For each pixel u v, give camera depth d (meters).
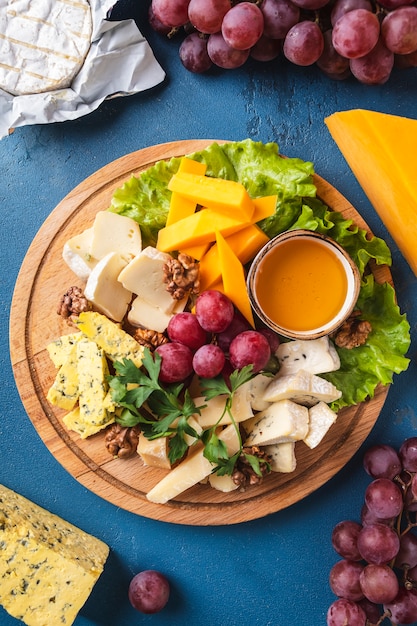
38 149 0.74
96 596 0.74
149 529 0.74
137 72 0.72
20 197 0.74
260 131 0.74
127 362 0.64
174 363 0.65
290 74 0.74
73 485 0.74
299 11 0.67
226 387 0.64
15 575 0.67
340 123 0.64
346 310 0.64
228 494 0.70
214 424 0.67
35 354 0.70
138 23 0.73
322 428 0.67
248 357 0.64
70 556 0.68
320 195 0.69
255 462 0.64
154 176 0.68
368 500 0.68
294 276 0.66
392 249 0.73
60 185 0.74
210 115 0.74
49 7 0.70
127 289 0.67
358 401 0.69
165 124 0.74
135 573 0.74
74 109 0.72
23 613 0.67
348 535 0.69
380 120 0.61
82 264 0.68
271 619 0.74
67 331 0.70
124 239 0.67
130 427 0.68
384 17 0.67
